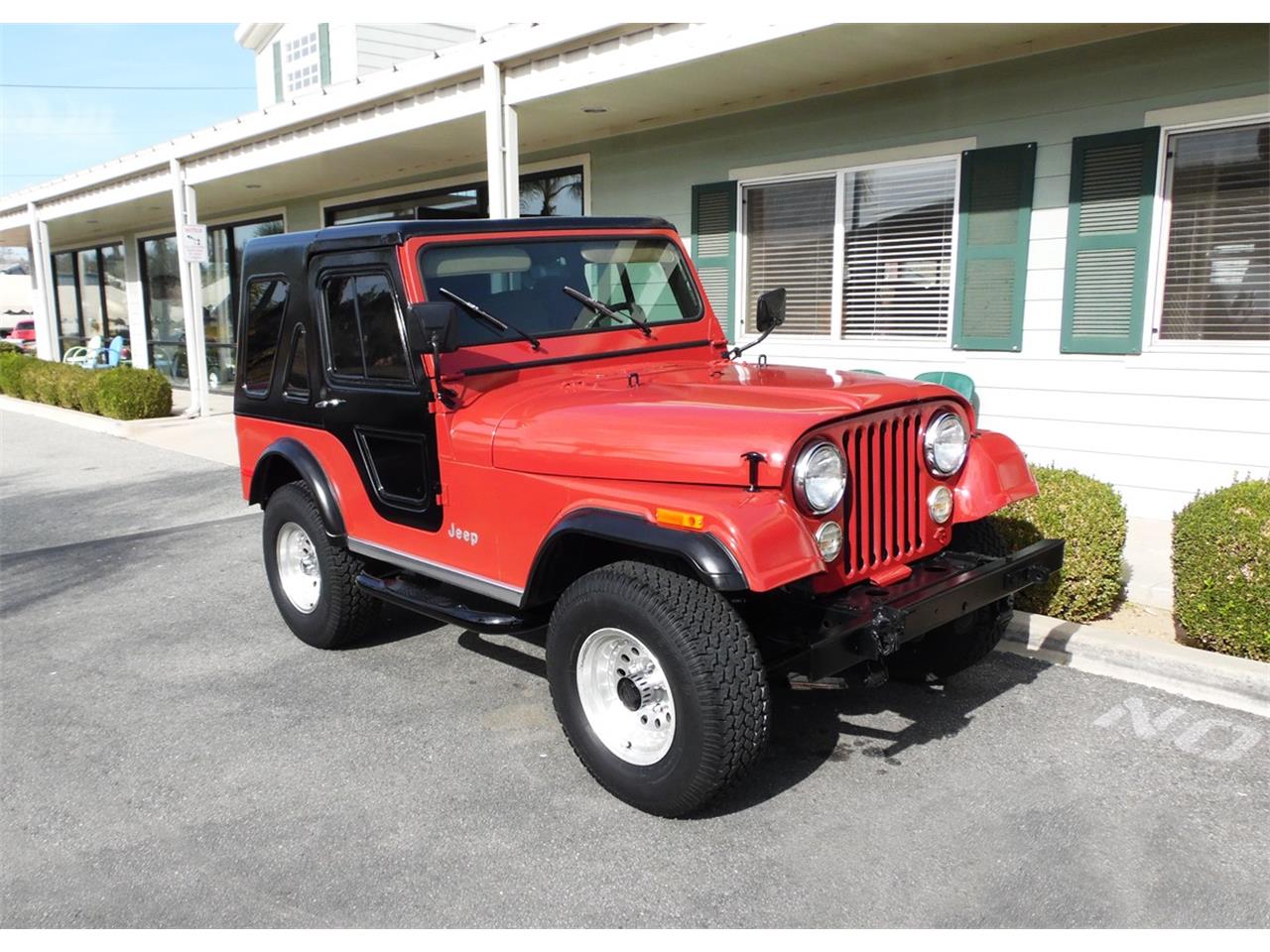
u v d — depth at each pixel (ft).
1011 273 22.35
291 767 11.80
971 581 10.48
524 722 12.86
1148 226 20.22
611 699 10.78
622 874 9.39
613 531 9.93
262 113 33.94
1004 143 22.11
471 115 26.81
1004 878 9.09
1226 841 9.53
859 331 25.61
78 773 11.87
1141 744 11.55
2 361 56.85
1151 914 8.50
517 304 12.99
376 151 34.06
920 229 24.03
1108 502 14.87
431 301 11.71
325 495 14.33
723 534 9.15
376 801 10.91
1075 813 10.11
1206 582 13.10
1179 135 19.92
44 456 36.45
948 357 23.82
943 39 20.43
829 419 9.70
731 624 9.55
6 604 19.01
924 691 13.23
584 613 10.32
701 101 26.27
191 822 10.63
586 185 31.55
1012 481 11.79
